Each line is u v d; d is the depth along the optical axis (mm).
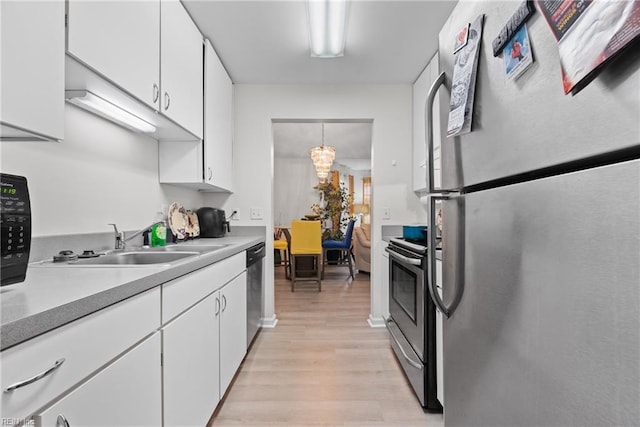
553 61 559
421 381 1764
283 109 3143
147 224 2162
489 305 772
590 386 490
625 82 439
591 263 488
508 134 690
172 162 2320
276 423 1653
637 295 422
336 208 7652
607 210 463
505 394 711
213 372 1613
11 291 794
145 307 1004
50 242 1363
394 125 3182
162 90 1674
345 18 2018
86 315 753
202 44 2264
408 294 2051
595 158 493
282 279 5465
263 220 3131
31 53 857
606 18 452
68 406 697
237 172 3131
